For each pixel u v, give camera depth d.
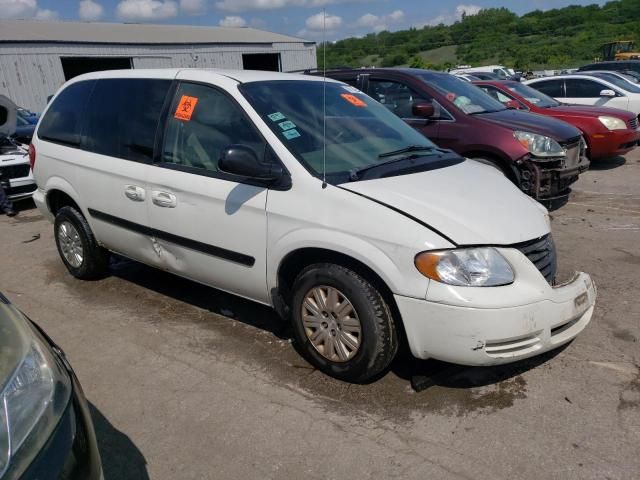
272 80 3.87
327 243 3.03
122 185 4.11
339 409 3.04
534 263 3.02
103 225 4.43
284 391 3.22
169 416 3.04
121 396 3.24
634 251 5.31
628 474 2.50
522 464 2.58
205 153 3.67
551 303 2.88
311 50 33.31
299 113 3.63
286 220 3.19
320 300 3.22
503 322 2.74
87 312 4.37
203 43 27.14
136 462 2.71
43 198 4.99
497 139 6.19
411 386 3.21
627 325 3.82
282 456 2.71
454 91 6.84
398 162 3.52
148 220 3.98
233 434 2.88
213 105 3.71
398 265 2.84
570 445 2.69
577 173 6.56
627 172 9.26
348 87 4.40
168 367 3.53
